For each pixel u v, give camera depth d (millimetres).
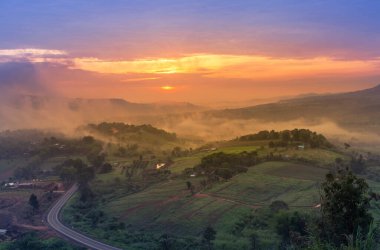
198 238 102312
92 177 187875
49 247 93750
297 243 36125
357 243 20422
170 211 130000
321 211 33125
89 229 112375
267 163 173875
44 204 149000
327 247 23672
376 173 159500
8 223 127375
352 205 31266
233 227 107562
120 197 156000
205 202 133250
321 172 158875
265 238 88000
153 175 187125
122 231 111062
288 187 141375
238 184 148000
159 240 98938
